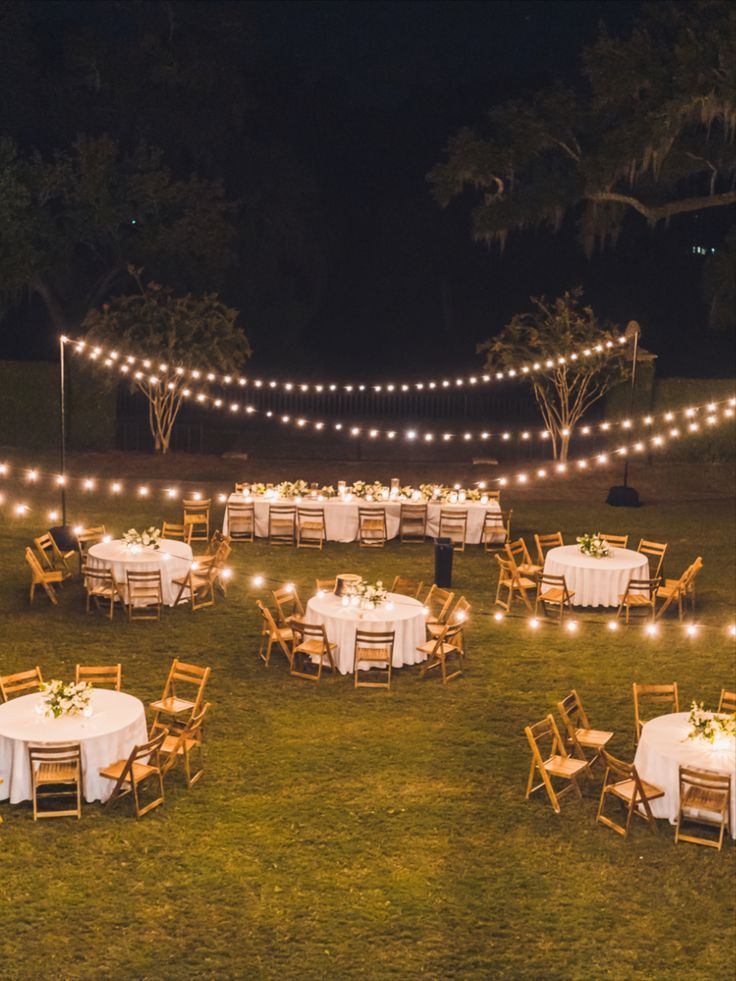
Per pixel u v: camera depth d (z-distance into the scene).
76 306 34.91
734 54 26.83
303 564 20.28
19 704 12.23
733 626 16.98
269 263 38.72
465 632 16.89
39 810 11.35
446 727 13.51
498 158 30.66
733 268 29.83
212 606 17.78
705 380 29.70
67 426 30.17
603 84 28.88
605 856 10.78
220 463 29.28
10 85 34.03
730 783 10.80
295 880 10.23
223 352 28.89
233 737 13.09
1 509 23.86
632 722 13.77
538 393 29.97
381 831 11.08
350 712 13.88
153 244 32.31
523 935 9.56
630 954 9.37
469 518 22.00
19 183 30.47
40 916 9.64
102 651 15.69
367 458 31.47
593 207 31.97
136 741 11.92
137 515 23.75
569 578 18.14
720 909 10.02
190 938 9.40
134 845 10.75
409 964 9.16
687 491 27.89
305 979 8.95
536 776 12.32
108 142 31.25
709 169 31.67
